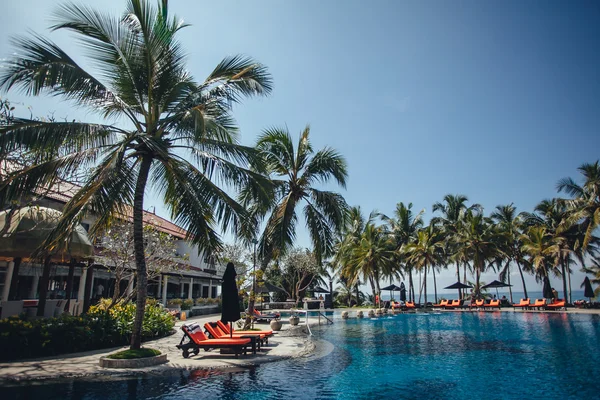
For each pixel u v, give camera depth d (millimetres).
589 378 8320
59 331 10320
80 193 9328
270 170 17609
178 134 10461
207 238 11047
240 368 9234
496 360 10734
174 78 10438
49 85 8594
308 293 52125
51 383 7262
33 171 8719
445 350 12680
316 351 12414
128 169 10617
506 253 41062
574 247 34625
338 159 17859
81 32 9398
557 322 22188
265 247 18250
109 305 14688
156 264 17031
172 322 16266
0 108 10539
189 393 6781
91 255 13195
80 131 9031
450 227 44594
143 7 9547
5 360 9211
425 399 6750
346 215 18344
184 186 10844
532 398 6820
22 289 19219
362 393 7129
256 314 23531
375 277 40406
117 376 7977
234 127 12023
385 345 14016
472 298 40031
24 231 11398
